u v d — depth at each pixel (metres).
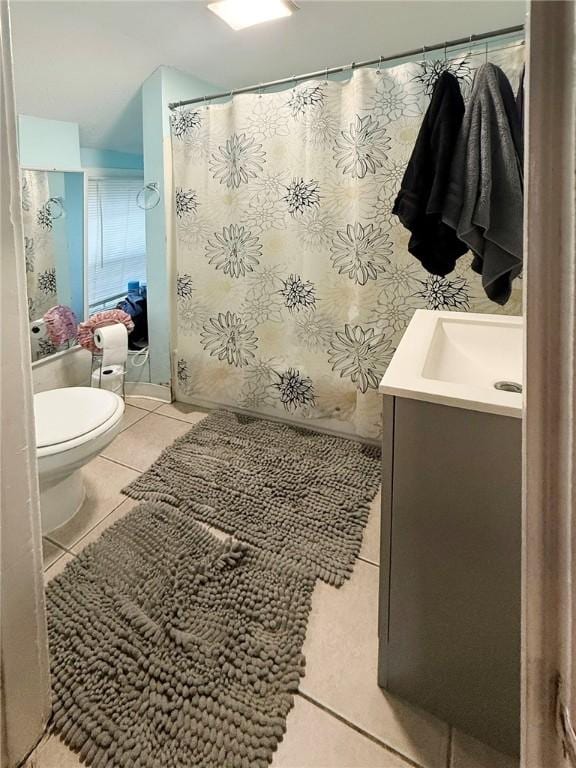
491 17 1.81
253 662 1.17
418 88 1.75
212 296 2.46
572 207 0.32
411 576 1.02
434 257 1.46
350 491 1.88
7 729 0.90
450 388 0.92
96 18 1.76
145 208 2.48
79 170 2.39
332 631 1.28
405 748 1.01
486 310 1.84
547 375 0.35
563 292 0.33
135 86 2.27
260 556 1.53
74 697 1.08
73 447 1.54
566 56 0.31
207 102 2.48
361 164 1.91
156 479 1.98
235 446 2.25
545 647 0.38
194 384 2.66
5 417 0.79
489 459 0.88
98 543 1.59
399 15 1.80
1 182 0.71
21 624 0.91
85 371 2.66
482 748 1.01
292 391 2.38
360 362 2.15
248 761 0.97
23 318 0.80
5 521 0.83
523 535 0.39
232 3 1.66
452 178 1.33
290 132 2.06
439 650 1.03
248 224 2.26
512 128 1.28
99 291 2.74
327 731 1.04
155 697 1.08
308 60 2.20
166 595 1.37
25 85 1.92
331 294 2.15
